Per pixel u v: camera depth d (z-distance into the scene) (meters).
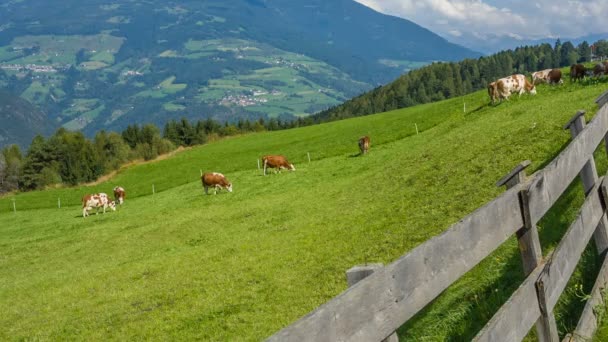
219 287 21.42
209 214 41.66
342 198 33.81
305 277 19.72
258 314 17.39
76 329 20.39
